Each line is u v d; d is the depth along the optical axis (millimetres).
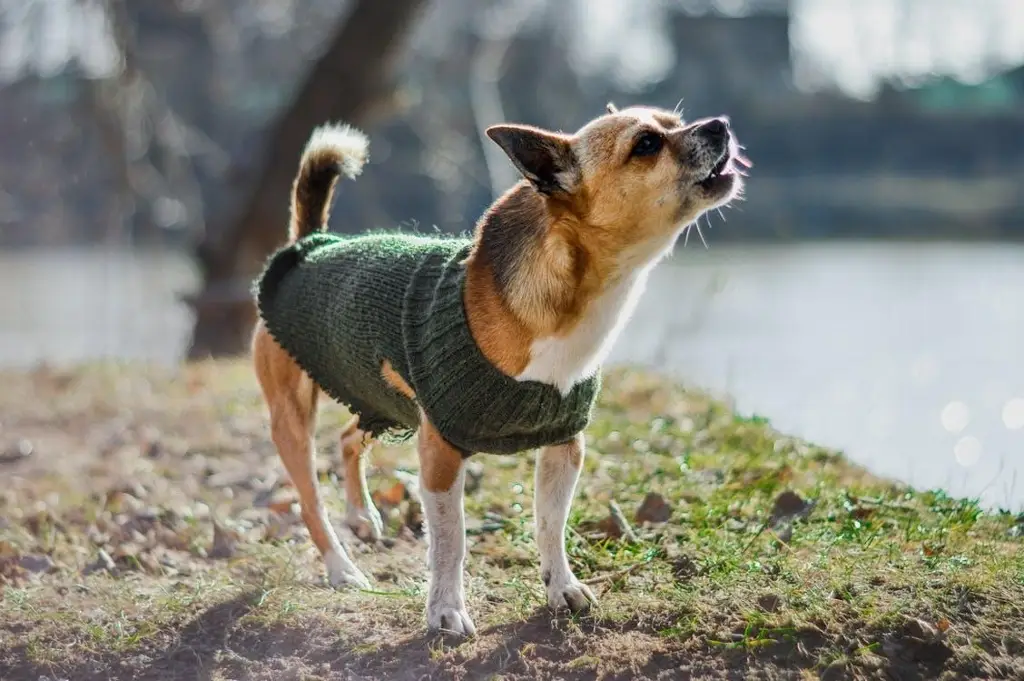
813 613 1415
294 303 1670
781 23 10180
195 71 7066
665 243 1494
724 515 1735
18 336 5406
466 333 1454
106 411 2596
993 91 10664
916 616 1401
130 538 1816
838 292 5809
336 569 1644
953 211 9086
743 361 3773
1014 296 5418
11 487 2070
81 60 5051
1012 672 1337
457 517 1490
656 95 10102
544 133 1479
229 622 1535
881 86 10555
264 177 4000
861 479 1889
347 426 1810
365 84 3955
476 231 1506
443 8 6543
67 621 1561
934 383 3291
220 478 2059
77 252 8180
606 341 1487
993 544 1570
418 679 1403
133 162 5121
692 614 1447
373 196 7289
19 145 6641
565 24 8234
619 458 2021
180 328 5664
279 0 7312
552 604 1497
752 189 9711
